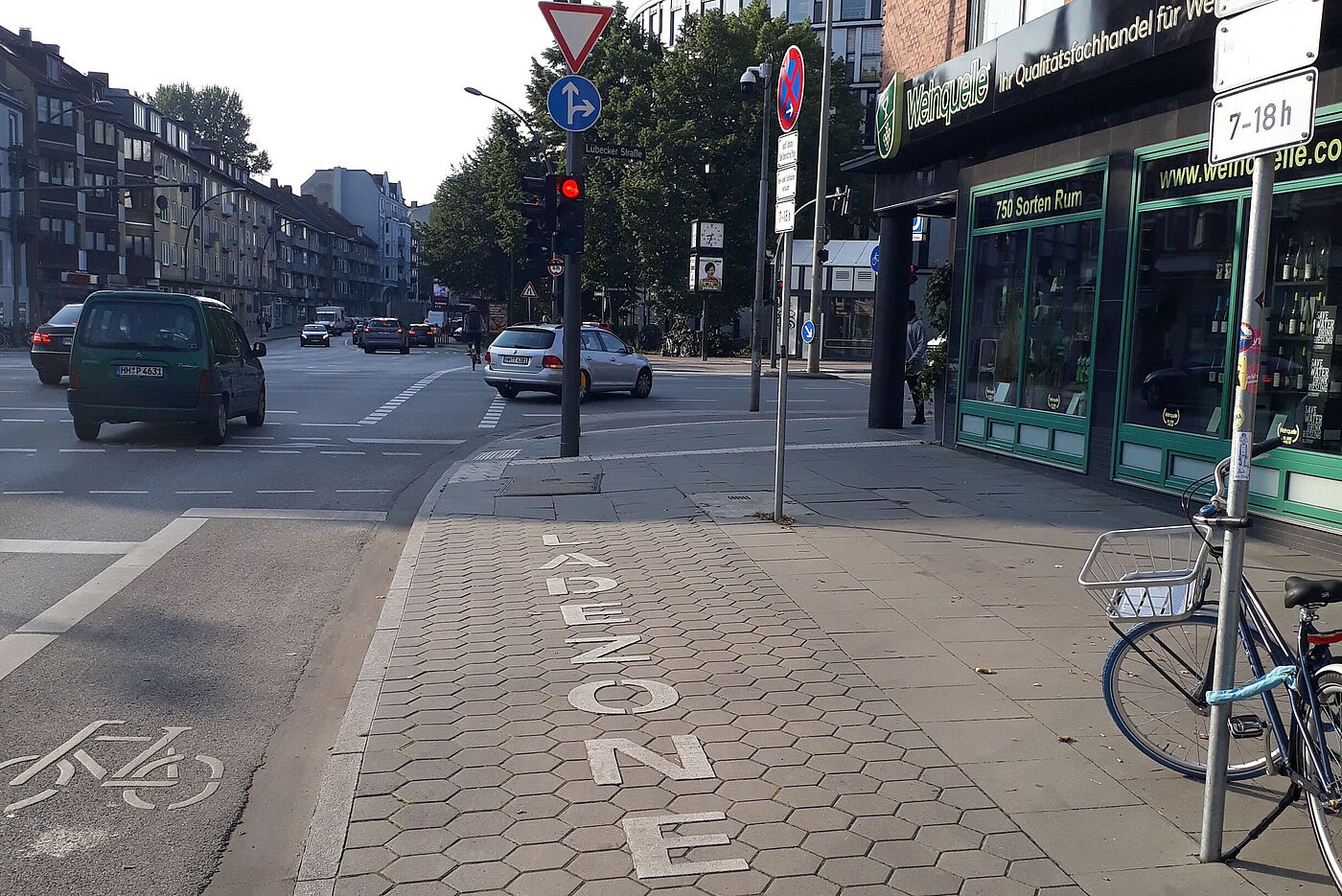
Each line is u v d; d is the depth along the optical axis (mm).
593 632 6309
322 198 161250
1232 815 4059
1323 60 8531
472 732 4820
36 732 4977
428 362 41438
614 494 11062
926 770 4414
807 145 49562
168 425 16812
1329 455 8328
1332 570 7816
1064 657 5820
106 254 70500
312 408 20703
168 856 3881
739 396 25891
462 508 10328
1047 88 10750
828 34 30609
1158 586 4285
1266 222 3555
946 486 11469
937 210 16109
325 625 6801
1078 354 11727
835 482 11727
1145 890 3508
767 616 6602
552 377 23047
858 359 49344
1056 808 4086
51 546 8625
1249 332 3623
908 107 13898
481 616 6672
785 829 3902
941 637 6164
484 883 3547
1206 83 9758
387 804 4109
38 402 19750
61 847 3930
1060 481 11820
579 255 13758
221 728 5098
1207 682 4324
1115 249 10984
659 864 3654
